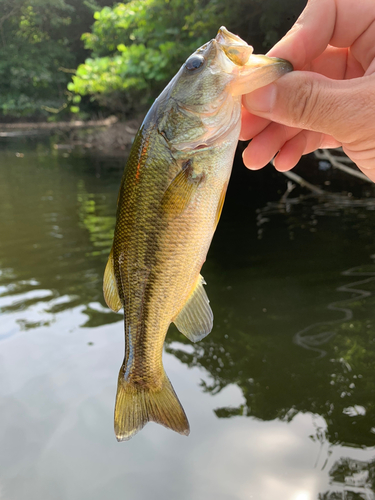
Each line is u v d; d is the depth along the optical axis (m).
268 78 0.17
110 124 2.61
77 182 1.28
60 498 0.25
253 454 0.28
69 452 0.29
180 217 0.17
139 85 1.87
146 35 1.78
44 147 2.23
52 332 0.42
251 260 0.62
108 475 0.27
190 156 0.17
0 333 0.42
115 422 0.19
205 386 0.35
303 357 0.38
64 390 0.34
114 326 0.43
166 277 0.17
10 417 0.32
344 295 0.49
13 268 0.59
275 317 0.45
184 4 1.53
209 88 0.17
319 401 0.32
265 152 0.23
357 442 0.28
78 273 0.57
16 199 1.06
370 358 0.37
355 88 0.17
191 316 0.18
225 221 0.85
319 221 0.80
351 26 0.21
